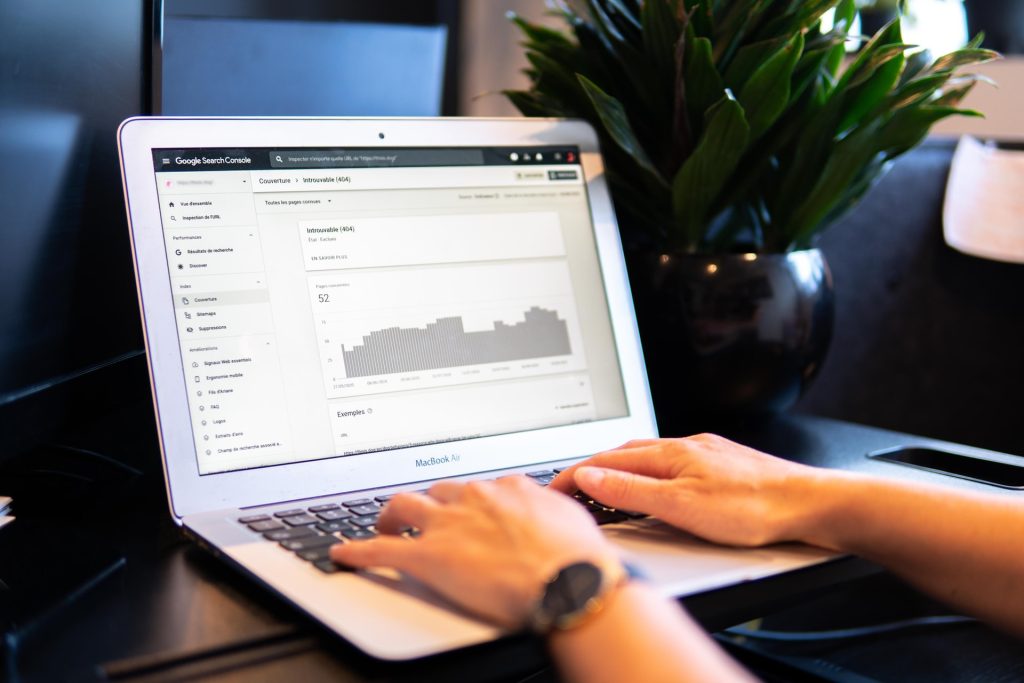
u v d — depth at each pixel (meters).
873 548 0.61
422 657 0.47
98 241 0.72
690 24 0.82
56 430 0.66
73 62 0.66
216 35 0.94
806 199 0.92
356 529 0.61
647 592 0.47
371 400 0.73
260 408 0.69
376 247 0.76
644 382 0.84
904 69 0.90
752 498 0.61
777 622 1.03
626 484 0.62
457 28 1.60
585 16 0.94
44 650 0.47
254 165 0.73
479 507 0.53
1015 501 0.63
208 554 0.61
